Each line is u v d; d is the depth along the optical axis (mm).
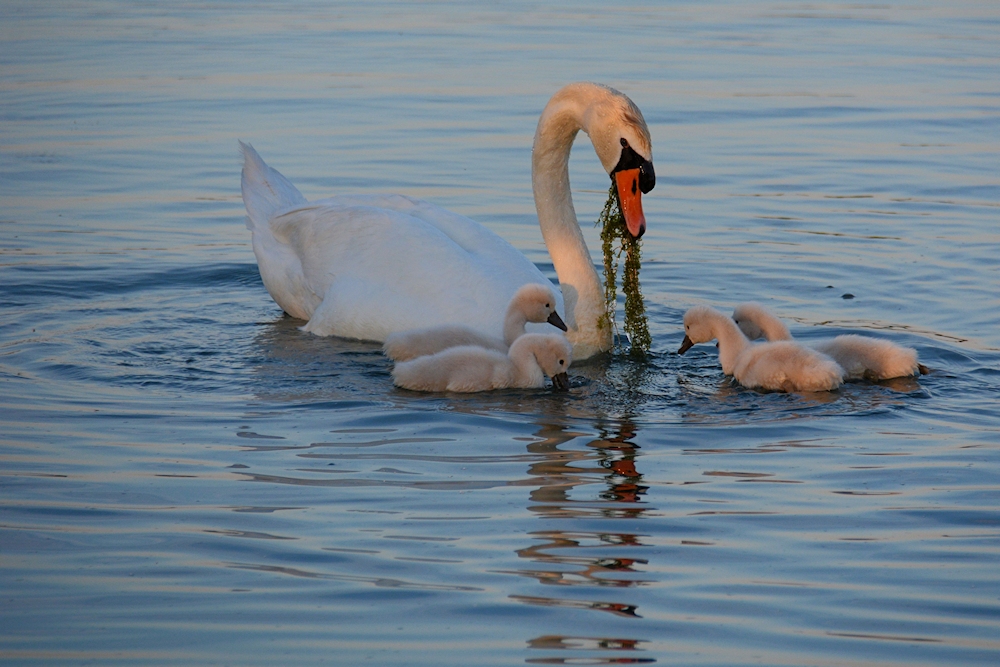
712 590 8422
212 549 9000
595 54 35688
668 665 7465
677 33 40188
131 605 8156
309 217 16203
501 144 25859
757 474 10578
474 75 32562
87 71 33500
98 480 10297
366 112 28766
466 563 8797
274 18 43438
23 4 47250
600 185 23406
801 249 18984
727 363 13734
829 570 8734
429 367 12938
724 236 19781
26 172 23719
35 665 7418
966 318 15594
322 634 7793
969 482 10352
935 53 36656
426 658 7516
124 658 7504
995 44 38156
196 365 13828
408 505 9844
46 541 9102
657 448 11250
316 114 28609
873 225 20203
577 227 15062
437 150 25344
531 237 19922
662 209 21422
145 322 15797
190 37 39156
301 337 15281
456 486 10250
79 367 13609
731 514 9703
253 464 10711
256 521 9508
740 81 32281
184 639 7715
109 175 23641
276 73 33156
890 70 33938
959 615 8102
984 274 17453
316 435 11500
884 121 28062
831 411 12336
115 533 9258
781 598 8328
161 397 12602
